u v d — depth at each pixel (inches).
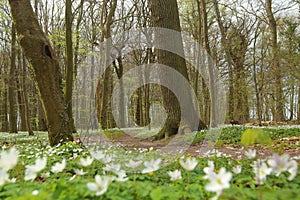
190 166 97.3
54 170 108.7
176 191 101.7
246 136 93.1
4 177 94.1
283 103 786.8
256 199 84.7
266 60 747.4
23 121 978.1
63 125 291.1
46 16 788.0
